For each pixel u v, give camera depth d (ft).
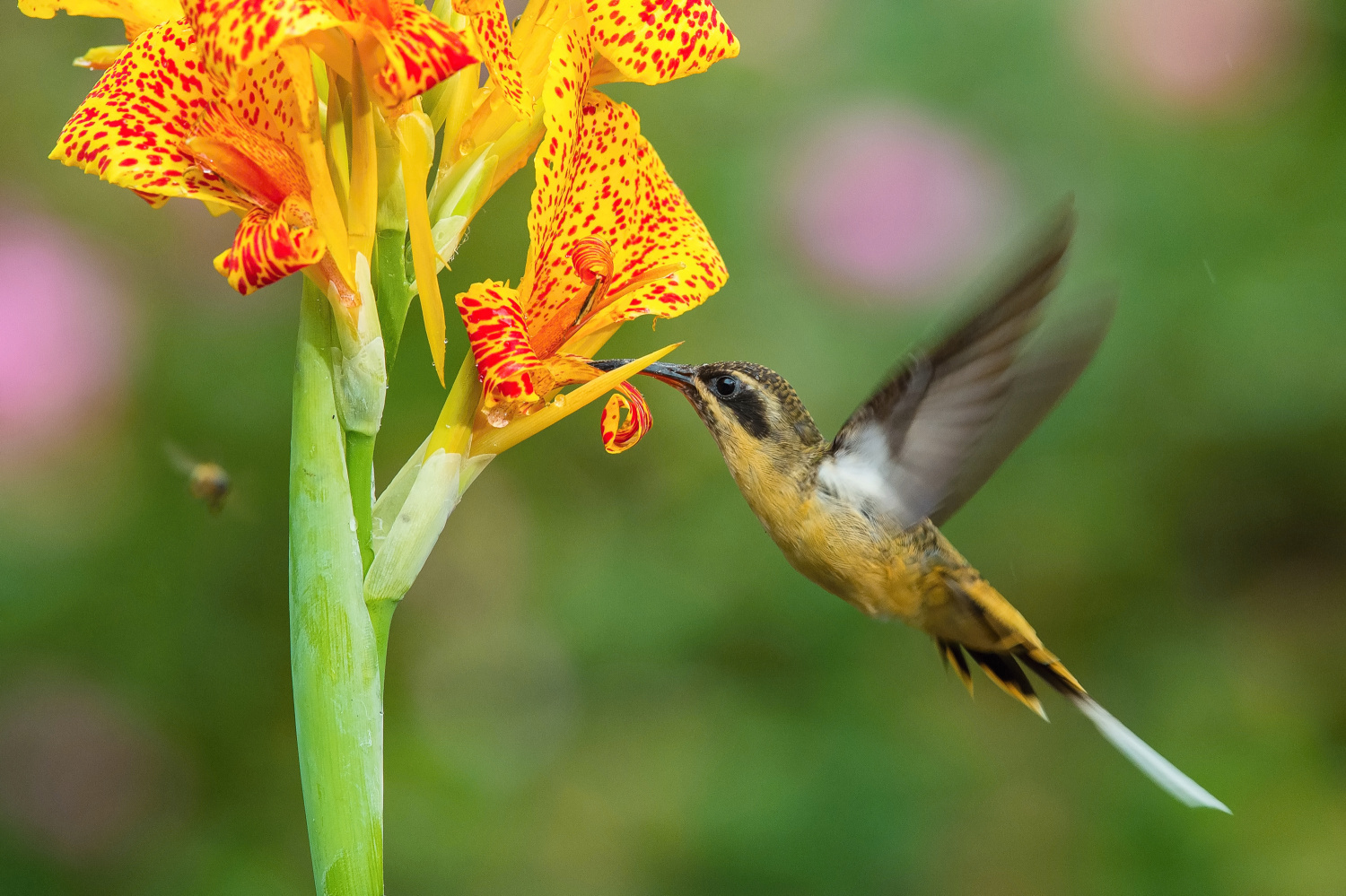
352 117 6.62
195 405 7.38
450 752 7.43
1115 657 7.87
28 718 7.28
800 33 8.39
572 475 7.86
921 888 7.40
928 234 7.78
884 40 8.39
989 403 6.84
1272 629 8.13
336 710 6.62
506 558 7.69
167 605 7.35
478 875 7.36
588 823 7.41
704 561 7.63
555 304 6.68
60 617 7.31
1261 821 7.45
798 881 7.39
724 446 6.93
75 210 7.39
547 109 6.64
